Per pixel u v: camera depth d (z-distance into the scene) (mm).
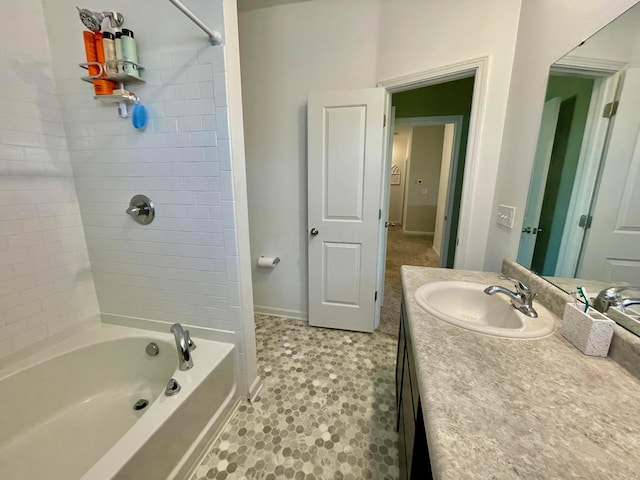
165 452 1088
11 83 1306
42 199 1451
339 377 1832
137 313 1713
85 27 1351
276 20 2027
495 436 555
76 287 1643
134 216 1542
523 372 739
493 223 1720
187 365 1365
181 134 1366
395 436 1405
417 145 6156
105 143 1476
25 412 1326
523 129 1449
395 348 2156
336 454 1314
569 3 1132
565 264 1118
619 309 831
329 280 2330
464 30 1646
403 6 1765
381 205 2176
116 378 1625
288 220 2396
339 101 1963
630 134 824
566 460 507
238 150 1402
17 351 1384
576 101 1080
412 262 4418
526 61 1439
